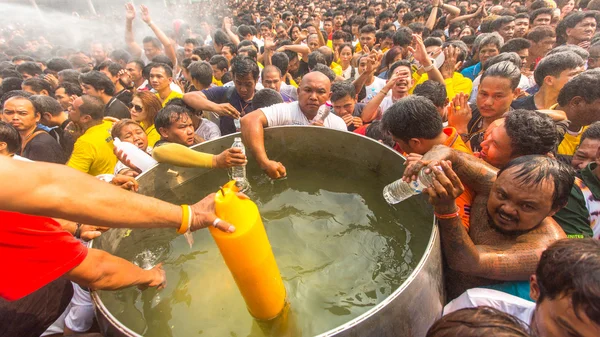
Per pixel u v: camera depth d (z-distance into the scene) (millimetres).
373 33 5953
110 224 854
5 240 854
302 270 1277
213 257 1374
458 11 7520
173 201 1603
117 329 865
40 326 1251
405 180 1224
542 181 1107
